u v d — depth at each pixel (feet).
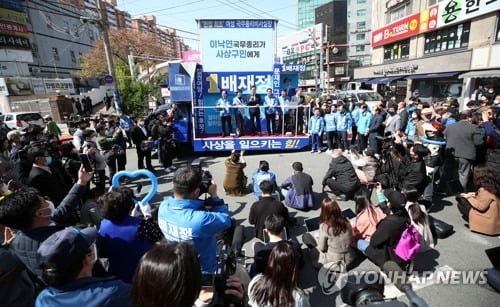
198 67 30.91
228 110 30.81
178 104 32.19
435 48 65.05
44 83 91.30
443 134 19.42
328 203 11.46
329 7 185.68
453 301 9.96
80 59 149.07
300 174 17.79
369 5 183.83
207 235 7.28
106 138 22.56
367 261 12.16
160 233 8.11
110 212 7.72
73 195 9.13
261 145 31.17
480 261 12.10
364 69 94.27
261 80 32.37
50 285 4.93
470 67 54.03
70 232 5.22
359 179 18.92
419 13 67.31
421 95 69.72
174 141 27.99
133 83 65.77
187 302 3.96
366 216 12.80
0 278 5.76
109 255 7.71
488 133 17.70
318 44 78.07
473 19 53.83
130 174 10.43
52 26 121.60
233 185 20.15
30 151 12.91
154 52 141.38
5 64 82.64
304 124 32.91
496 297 10.11
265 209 13.28
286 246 7.01
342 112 31.30
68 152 16.88
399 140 19.31
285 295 6.70
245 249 13.58
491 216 13.61
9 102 76.89
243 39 31.09
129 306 5.11
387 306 4.56
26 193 6.96
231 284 5.78
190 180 7.38
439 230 13.87
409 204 12.98
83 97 88.12
